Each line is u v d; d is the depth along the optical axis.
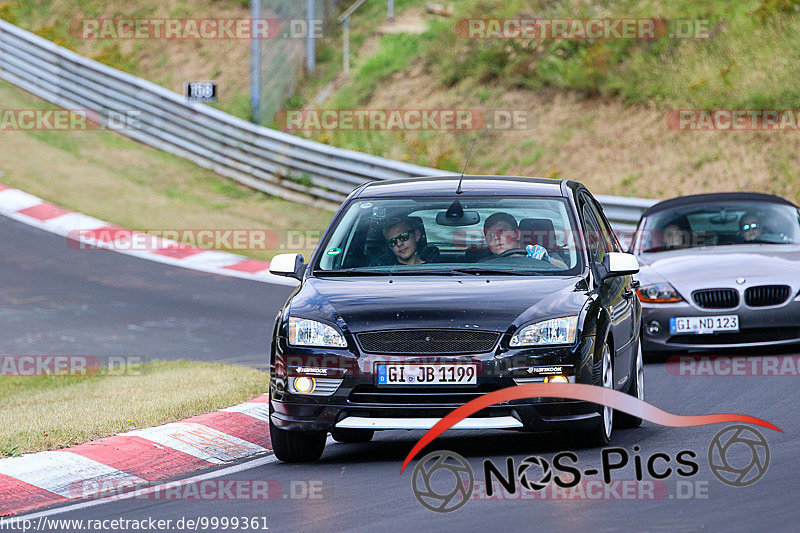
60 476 25.19
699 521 19.02
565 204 29.16
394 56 105.81
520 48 97.19
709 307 40.62
